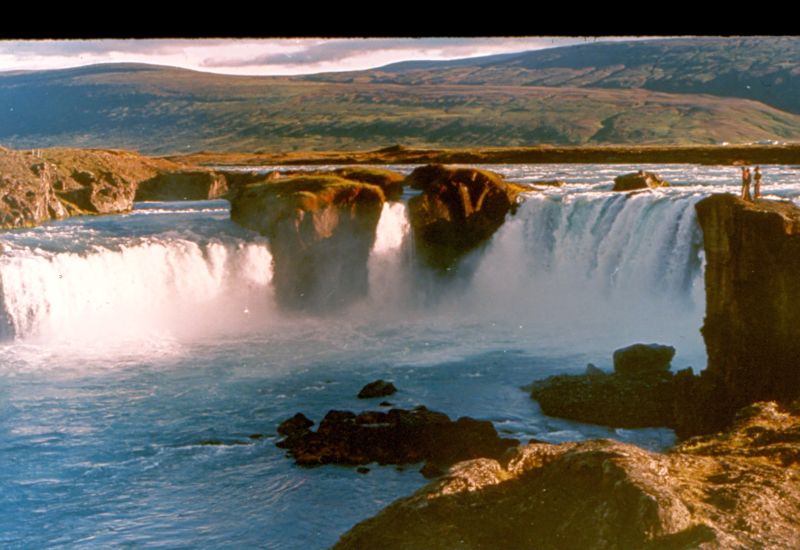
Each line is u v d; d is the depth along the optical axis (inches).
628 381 1055.0
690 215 1592.0
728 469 442.6
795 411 604.7
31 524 748.6
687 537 352.2
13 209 1870.1
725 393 929.5
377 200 1706.4
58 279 1483.8
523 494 407.2
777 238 898.7
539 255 1780.3
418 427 935.0
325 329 1524.4
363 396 1129.4
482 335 1481.3
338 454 884.6
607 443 431.5
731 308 929.5
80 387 1175.6
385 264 1724.9
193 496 805.9
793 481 423.5
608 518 362.3
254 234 1728.6
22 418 1043.9
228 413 1066.7
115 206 2119.8
